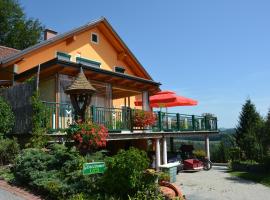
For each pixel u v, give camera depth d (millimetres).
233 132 33125
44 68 15367
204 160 24469
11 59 18031
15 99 14469
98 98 20391
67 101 16797
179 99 23734
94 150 13172
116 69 25531
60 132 13719
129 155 9227
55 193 9305
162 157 20844
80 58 22484
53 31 25219
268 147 23156
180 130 22938
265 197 13898
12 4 41562
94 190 9523
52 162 11016
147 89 22141
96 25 23688
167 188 10438
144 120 17984
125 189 9320
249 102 33031
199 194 14406
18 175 10859
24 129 13578
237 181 18297
